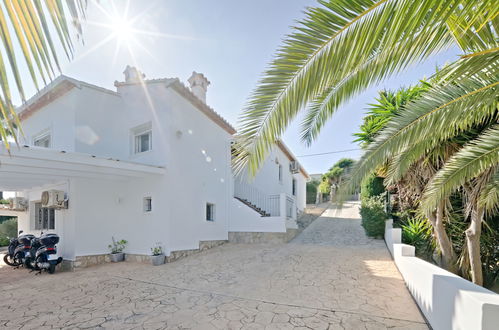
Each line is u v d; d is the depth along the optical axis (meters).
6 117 1.25
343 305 4.08
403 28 1.60
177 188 8.22
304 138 4.29
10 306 4.48
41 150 5.30
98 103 8.64
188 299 4.59
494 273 5.39
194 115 9.27
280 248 8.69
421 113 2.89
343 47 1.84
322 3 1.80
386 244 8.35
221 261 7.38
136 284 5.58
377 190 10.41
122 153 9.19
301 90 2.15
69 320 3.88
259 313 3.91
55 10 1.23
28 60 1.22
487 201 4.01
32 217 9.83
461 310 2.40
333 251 7.80
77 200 7.60
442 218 5.49
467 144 3.85
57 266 7.70
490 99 2.52
